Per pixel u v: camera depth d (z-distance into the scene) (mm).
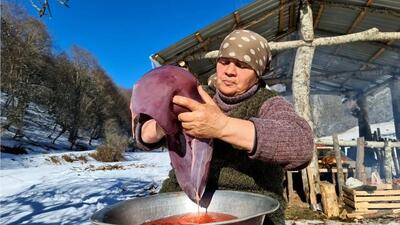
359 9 7516
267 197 1005
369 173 9664
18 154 25156
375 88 13227
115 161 26031
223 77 1256
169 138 1011
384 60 11070
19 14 39656
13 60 37500
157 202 1113
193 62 8516
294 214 5961
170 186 1420
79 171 15586
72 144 39656
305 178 6691
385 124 18859
